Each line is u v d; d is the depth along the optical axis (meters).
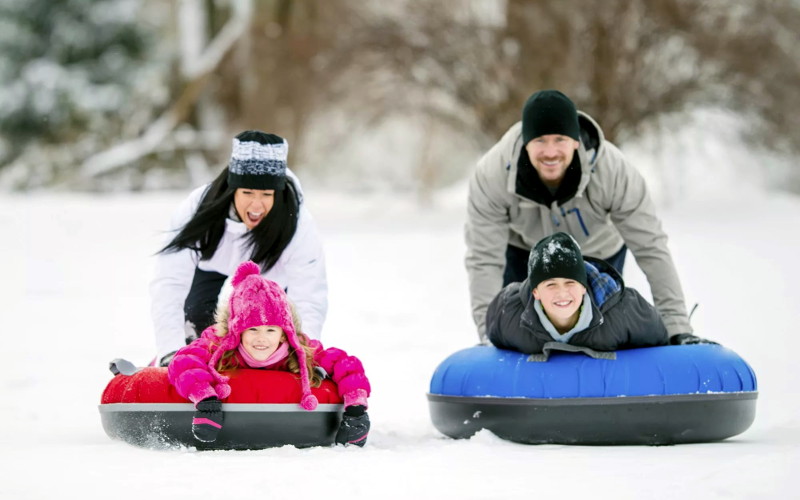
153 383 16.47
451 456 15.02
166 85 115.94
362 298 40.22
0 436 17.92
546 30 74.25
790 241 54.56
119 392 16.72
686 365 16.75
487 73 76.62
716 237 57.09
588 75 74.44
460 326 34.00
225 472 13.55
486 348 18.16
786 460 13.68
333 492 12.27
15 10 122.25
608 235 21.06
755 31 72.94
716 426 16.73
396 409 21.05
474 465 14.12
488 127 79.06
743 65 72.06
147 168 110.50
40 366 26.50
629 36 73.31
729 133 79.31
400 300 39.75
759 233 58.91
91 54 123.25
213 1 111.69
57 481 13.03
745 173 88.75
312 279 19.28
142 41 123.81
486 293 20.42
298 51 89.19
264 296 16.41
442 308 37.91
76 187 110.19
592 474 13.38
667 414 16.52
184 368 16.23
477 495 12.08
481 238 20.58
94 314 36.50
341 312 36.88
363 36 77.25
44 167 117.31
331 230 67.62
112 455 15.28
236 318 16.39
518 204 20.22
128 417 16.47
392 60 77.25
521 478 13.11
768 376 23.64
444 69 77.19
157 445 16.39
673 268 20.19
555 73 74.81
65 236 61.12
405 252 54.84
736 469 13.23
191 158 110.69
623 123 75.31
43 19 122.69
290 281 19.36
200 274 19.78
